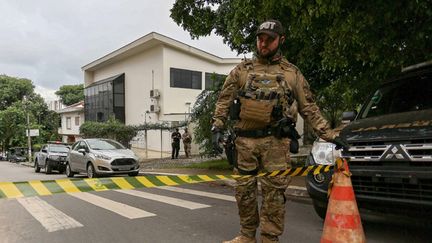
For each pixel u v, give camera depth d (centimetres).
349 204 294
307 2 659
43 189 484
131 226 554
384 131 433
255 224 373
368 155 433
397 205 407
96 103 3894
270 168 350
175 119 2945
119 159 1397
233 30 947
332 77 1080
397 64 681
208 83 3347
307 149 1969
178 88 3145
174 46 3077
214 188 977
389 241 466
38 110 5369
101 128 2633
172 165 1869
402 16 618
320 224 558
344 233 290
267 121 339
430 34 643
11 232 525
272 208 351
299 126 2334
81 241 480
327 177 491
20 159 4247
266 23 343
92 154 1433
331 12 630
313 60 955
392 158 409
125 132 2591
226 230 528
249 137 351
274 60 350
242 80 353
